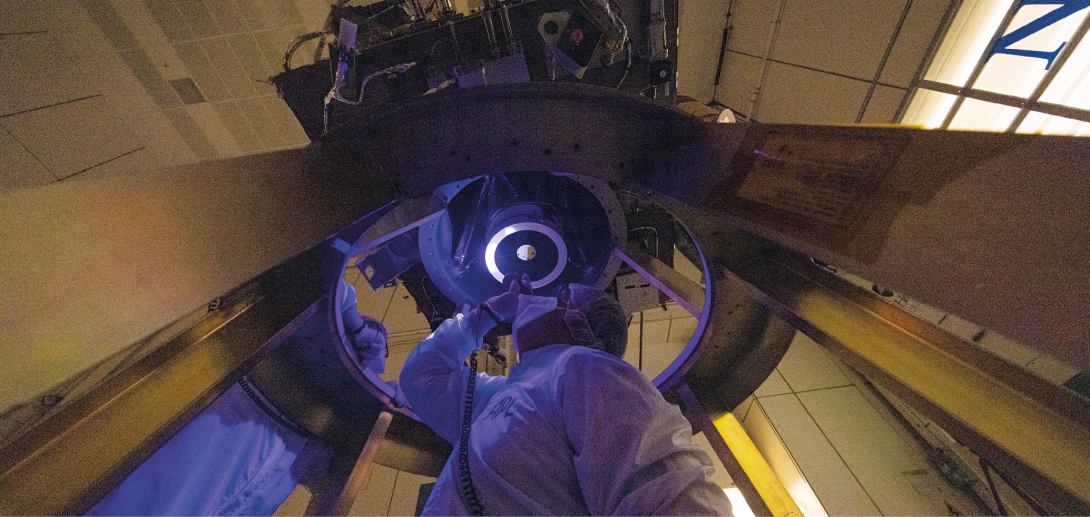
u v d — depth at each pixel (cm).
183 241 76
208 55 415
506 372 318
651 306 317
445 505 99
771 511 178
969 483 350
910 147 72
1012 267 57
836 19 365
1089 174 49
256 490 196
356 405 232
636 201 286
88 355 62
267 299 153
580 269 305
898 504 373
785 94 446
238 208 91
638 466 82
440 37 220
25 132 368
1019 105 263
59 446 79
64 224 60
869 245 77
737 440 203
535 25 220
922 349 98
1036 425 71
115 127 413
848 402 447
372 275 288
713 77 543
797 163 97
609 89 155
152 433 93
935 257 66
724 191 123
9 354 55
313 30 416
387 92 229
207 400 113
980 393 81
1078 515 61
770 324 222
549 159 175
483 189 305
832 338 126
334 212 131
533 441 97
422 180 173
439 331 176
